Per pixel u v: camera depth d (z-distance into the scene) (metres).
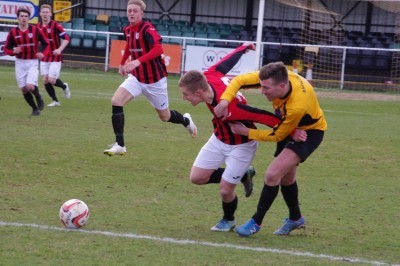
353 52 59.16
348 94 49.31
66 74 52.94
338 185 18.30
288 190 12.98
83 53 62.28
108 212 14.23
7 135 23.69
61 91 41.00
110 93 41.16
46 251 11.30
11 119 27.83
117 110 19.23
